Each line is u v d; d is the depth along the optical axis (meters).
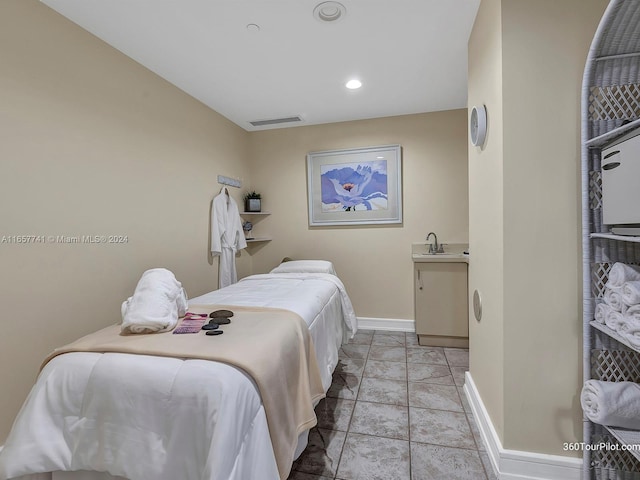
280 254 3.75
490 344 1.56
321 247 3.62
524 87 1.29
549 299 1.30
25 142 1.55
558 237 1.29
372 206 3.42
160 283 1.47
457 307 2.88
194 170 2.80
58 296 1.69
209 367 1.01
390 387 2.21
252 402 1.01
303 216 3.66
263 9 1.70
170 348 1.13
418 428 1.75
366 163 3.41
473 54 1.86
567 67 1.26
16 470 0.97
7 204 1.48
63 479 1.06
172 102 2.54
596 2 1.24
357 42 2.03
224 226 3.14
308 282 2.47
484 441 1.59
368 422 1.81
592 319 1.18
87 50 1.85
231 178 3.39
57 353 1.17
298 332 1.44
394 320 3.41
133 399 0.99
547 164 1.29
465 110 3.17
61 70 1.71
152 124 2.33
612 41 1.08
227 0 1.63
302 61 2.24
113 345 1.16
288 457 1.10
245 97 2.84
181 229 2.62
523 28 1.28
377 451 1.57
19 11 1.52
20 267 1.53
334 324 2.22
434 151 3.27
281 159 3.71
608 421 1.07
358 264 3.52
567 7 1.25
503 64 1.30
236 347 1.14
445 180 3.25
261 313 1.58
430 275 2.93
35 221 1.59
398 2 1.67
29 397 1.07
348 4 1.68
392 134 3.36
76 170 1.79
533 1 1.27
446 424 1.78
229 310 1.67
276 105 3.03
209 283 2.99
